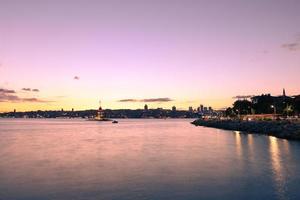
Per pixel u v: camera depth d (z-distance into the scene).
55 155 62.44
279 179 37.75
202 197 31.36
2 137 116.06
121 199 31.06
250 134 113.19
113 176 41.31
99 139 103.56
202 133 127.44
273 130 103.56
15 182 38.50
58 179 39.91
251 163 49.06
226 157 56.16
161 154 61.84
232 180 37.78
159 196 31.88
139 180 38.78
